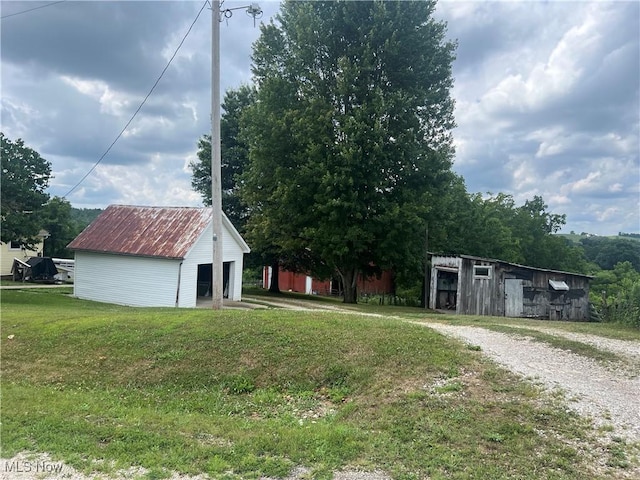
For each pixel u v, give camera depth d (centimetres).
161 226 2319
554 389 752
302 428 673
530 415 661
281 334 1042
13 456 578
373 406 734
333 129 2367
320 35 2439
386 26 2347
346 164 2252
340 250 2322
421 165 2433
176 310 1551
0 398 817
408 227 2341
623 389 773
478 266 2430
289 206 2459
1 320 1322
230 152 3553
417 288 3175
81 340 1113
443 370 834
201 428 669
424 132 2505
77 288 2375
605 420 648
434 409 691
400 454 569
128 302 2222
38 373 991
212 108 1455
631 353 1002
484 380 790
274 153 2522
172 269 2119
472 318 1606
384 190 2417
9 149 2398
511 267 2469
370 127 2264
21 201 2467
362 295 3697
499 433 613
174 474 524
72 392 878
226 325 1123
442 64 2495
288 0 2597
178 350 1009
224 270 2498
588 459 552
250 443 604
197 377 910
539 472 524
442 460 551
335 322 1142
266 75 2686
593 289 3862
